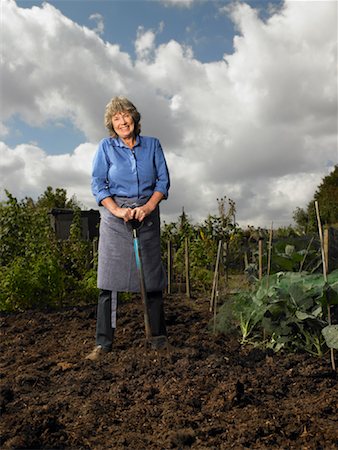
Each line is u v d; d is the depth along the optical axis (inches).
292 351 167.0
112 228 170.4
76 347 189.3
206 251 366.3
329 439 103.7
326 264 174.6
